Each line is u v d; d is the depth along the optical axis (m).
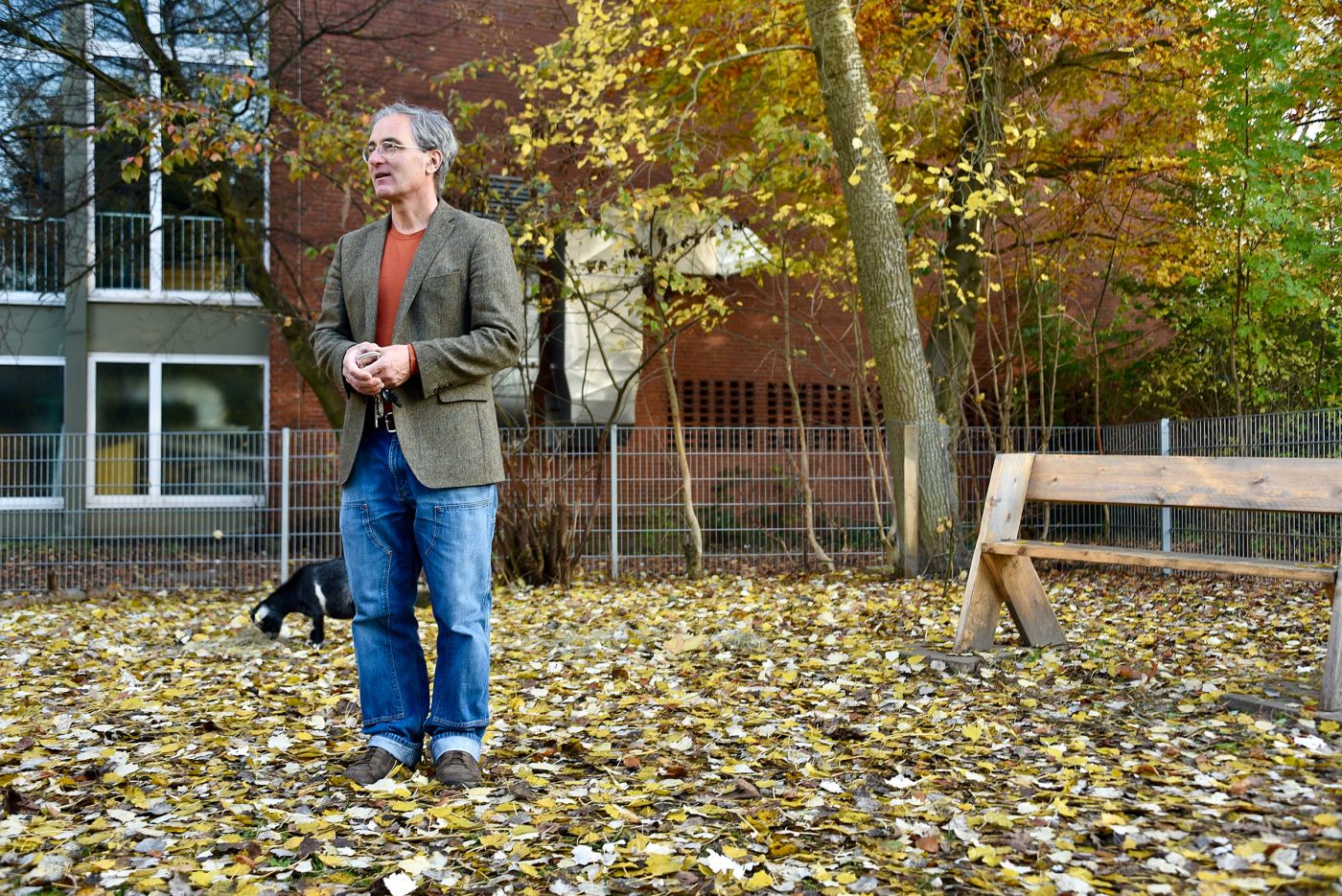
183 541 10.89
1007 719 4.27
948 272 12.05
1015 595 5.74
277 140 11.62
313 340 3.61
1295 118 11.83
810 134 10.09
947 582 9.39
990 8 11.69
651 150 10.94
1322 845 2.59
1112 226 13.43
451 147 3.63
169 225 14.75
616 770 3.66
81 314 15.05
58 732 4.35
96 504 10.77
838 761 3.73
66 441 10.72
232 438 11.12
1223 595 8.35
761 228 12.78
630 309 11.67
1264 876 2.45
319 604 7.10
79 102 13.43
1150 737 3.86
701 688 5.25
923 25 12.45
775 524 11.85
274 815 3.07
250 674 5.97
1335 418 7.86
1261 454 8.75
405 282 3.46
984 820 2.94
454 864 2.70
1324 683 4.08
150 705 4.95
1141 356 14.98
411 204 3.56
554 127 10.96
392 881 2.51
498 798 3.27
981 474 11.62
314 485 11.09
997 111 11.41
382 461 3.49
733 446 11.89
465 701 3.50
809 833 2.91
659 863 2.64
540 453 11.20
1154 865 2.56
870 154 10.13
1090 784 3.30
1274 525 8.91
